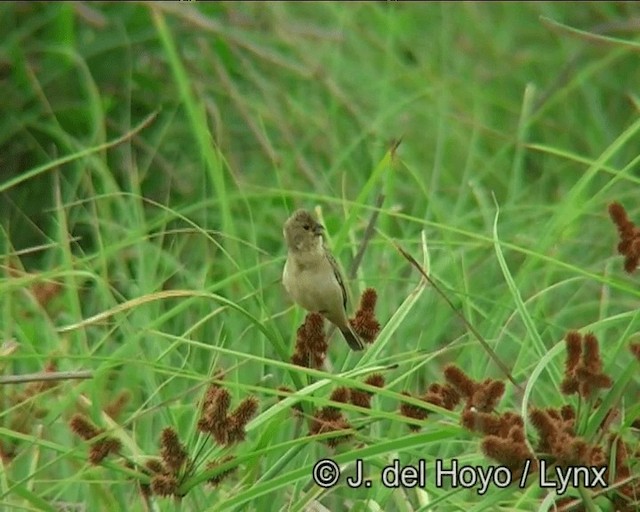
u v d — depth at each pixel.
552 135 14.24
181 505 7.34
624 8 15.42
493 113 14.62
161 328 10.21
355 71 14.33
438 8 15.55
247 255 11.34
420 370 10.05
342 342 9.83
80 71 13.40
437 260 11.16
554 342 10.09
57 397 9.15
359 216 11.54
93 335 10.52
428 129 13.78
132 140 12.95
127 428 8.87
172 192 12.84
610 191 13.13
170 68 13.39
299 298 8.06
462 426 6.71
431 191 11.63
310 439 6.87
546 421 6.71
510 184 12.66
